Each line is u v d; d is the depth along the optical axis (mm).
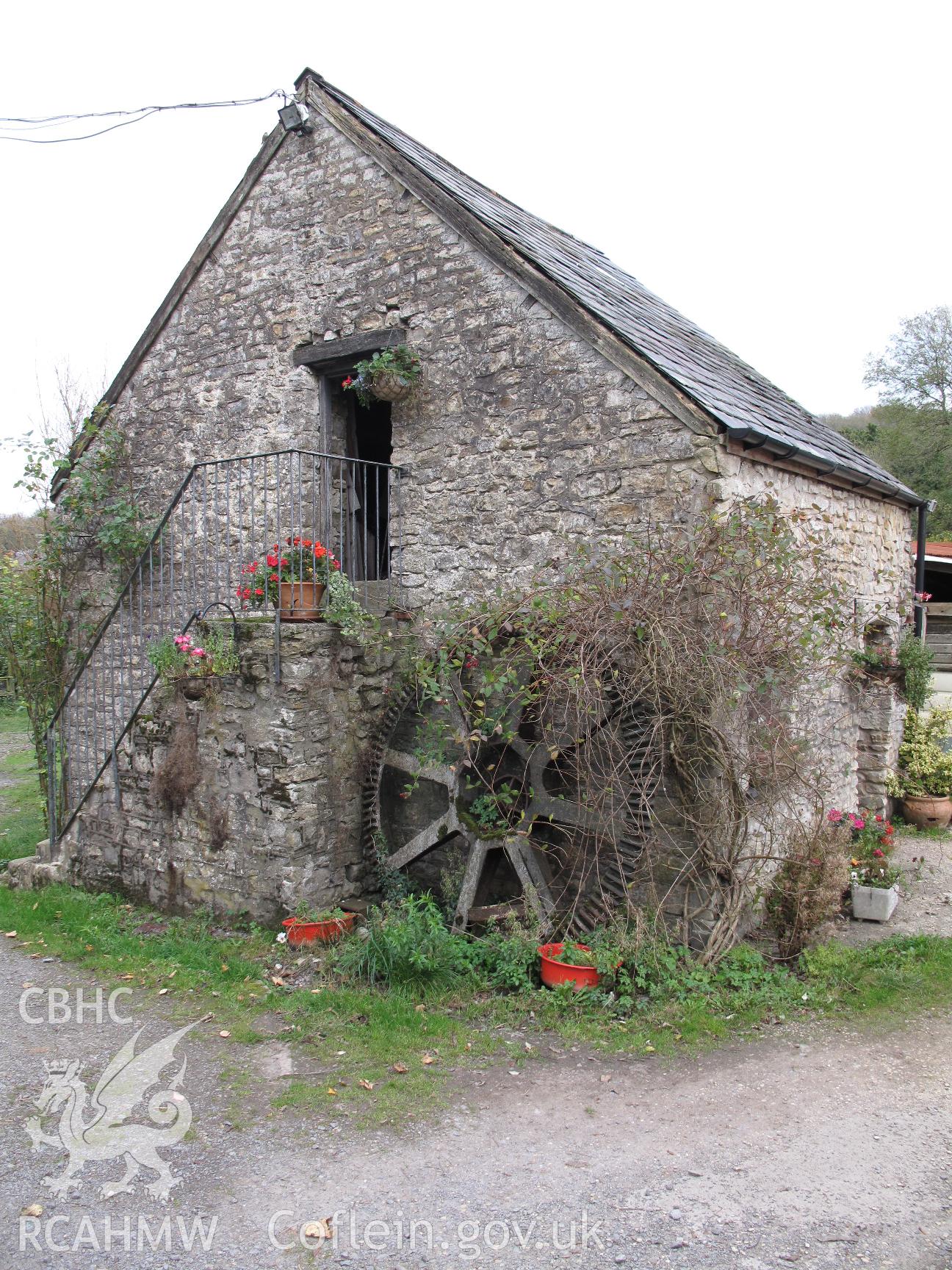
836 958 5379
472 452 6531
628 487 5762
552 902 5660
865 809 7812
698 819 5336
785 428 6844
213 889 6492
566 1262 3027
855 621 7727
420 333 6840
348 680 6324
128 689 8789
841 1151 3682
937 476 24969
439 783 6402
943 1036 4691
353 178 7281
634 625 5090
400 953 5195
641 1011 4898
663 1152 3684
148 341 8797
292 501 6305
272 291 7863
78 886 7570
